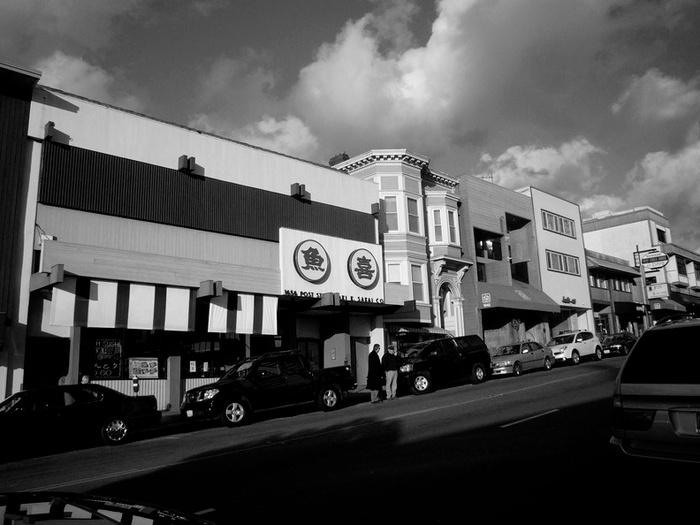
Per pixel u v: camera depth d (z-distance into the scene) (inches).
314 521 205.3
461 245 1242.6
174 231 737.0
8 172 603.8
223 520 212.7
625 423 206.5
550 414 422.6
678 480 190.4
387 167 1077.8
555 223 1571.1
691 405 190.1
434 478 257.9
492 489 232.2
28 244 607.2
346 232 951.0
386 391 738.8
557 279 1503.4
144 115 738.2
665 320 227.1
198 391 551.5
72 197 649.0
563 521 188.5
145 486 281.1
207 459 348.8
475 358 804.6
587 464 261.9
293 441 397.4
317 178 931.3
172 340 695.1
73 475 327.9
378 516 206.8
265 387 573.3
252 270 754.2
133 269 631.8
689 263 2106.3
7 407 442.9
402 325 1045.2
